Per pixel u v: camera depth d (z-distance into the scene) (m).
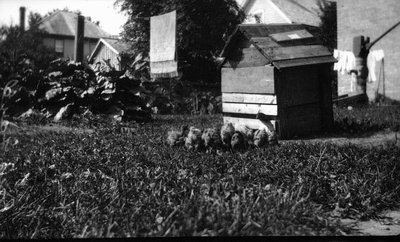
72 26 31.31
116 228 3.22
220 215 3.21
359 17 22.45
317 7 33.97
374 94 21.75
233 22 23.14
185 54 23.17
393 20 21.02
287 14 31.22
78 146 7.41
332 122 9.80
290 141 8.26
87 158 6.12
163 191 4.05
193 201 3.55
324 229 3.42
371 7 21.88
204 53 23.05
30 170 5.40
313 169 5.20
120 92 13.38
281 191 4.09
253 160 5.74
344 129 9.79
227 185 4.21
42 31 22.72
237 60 9.58
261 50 8.80
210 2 21.80
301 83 9.23
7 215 3.74
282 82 8.83
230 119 9.86
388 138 8.55
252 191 4.02
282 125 8.80
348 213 4.12
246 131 7.15
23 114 12.59
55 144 7.70
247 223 3.09
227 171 5.24
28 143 8.01
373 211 4.12
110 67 14.21
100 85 13.35
